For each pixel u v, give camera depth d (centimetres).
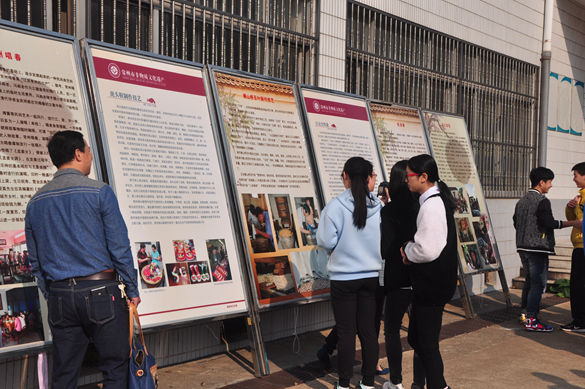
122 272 262
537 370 424
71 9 395
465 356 461
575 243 557
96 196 259
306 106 502
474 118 796
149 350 409
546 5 912
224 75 432
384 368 412
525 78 909
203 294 368
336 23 579
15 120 306
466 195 675
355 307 346
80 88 341
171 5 446
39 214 259
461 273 616
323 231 340
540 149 913
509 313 649
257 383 381
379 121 591
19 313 293
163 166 370
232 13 487
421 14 701
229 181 412
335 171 504
